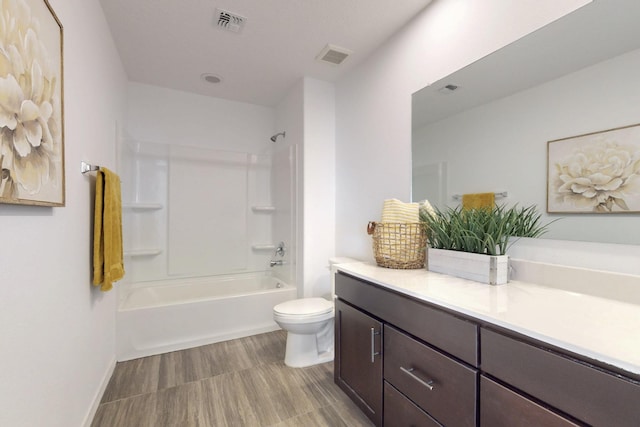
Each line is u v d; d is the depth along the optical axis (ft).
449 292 3.92
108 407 5.41
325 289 9.39
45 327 3.32
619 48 3.43
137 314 7.41
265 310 9.00
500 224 4.42
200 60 8.27
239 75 9.18
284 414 5.29
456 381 3.36
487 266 4.35
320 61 8.28
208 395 5.82
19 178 2.65
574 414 2.34
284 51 7.81
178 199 10.41
